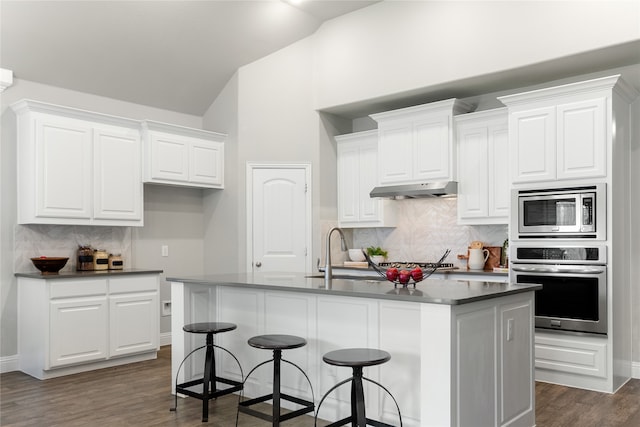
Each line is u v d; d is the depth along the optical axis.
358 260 6.29
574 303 4.34
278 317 3.80
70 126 4.92
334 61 6.08
